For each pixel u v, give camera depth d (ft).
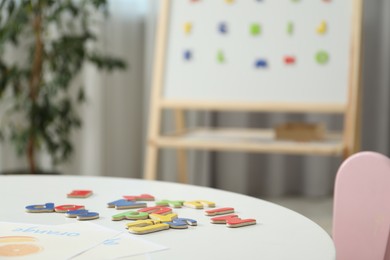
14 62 8.38
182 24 7.68
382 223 2.56
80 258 1.68
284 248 1.82
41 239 1.88
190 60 7.60
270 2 7.45
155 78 7.68
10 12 7.27
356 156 2.64
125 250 1.77
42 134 7.79
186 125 9.86
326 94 7.18
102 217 2.24
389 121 9.59
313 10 7.33
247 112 9.77
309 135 7.63
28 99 7.77
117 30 9.53
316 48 7.27
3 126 8.25
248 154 9.96
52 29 8.79
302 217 2.28
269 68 7.38
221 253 1.76
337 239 2.67
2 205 2.47
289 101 7.28
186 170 9.52
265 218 2.26
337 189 2.67
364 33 9.51
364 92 9.62
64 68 7.92
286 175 10.10
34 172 7.80
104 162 9.57
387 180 2.56
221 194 2.77
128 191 2.82
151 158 7.58
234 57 7.48
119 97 9.71
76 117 8.57
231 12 7.55
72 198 2.63
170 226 2.08
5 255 1.69
